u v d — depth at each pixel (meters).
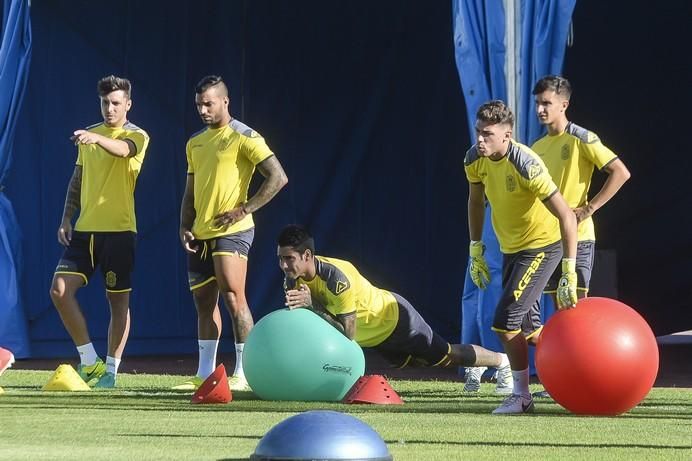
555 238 26.08
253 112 50.06
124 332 33.19
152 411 25.78
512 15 35.72
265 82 50.25
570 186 29.73
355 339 29.50
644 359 24.23
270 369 28.03
